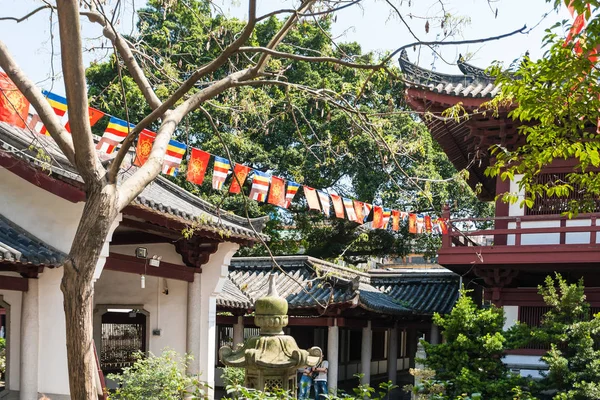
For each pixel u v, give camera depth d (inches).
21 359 388.2
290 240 1011.3
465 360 453.4
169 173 325.7
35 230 394.9
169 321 537.0
